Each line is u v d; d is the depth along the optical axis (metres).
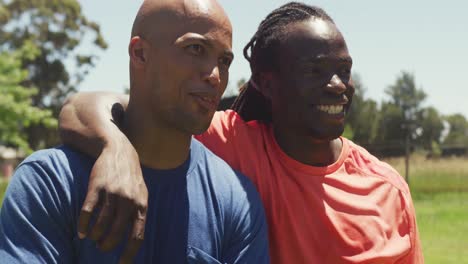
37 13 40.97
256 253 2.53
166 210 2.43
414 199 18.52
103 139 2.29
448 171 20.92
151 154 2.43
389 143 23.66
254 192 2.64
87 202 2.08
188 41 2.33
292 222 2.90
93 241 2.28
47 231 2.25
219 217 2.46
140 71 2.41
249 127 3.16
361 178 3.07
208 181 2.53
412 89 60.91
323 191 2.97
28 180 2.28
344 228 2.91
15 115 20.69
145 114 2.41
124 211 2.10
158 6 2.38
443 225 12.83
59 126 2.45
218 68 2.39
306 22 2.98
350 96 3.00
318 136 2.94
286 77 2.97
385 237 2.93
